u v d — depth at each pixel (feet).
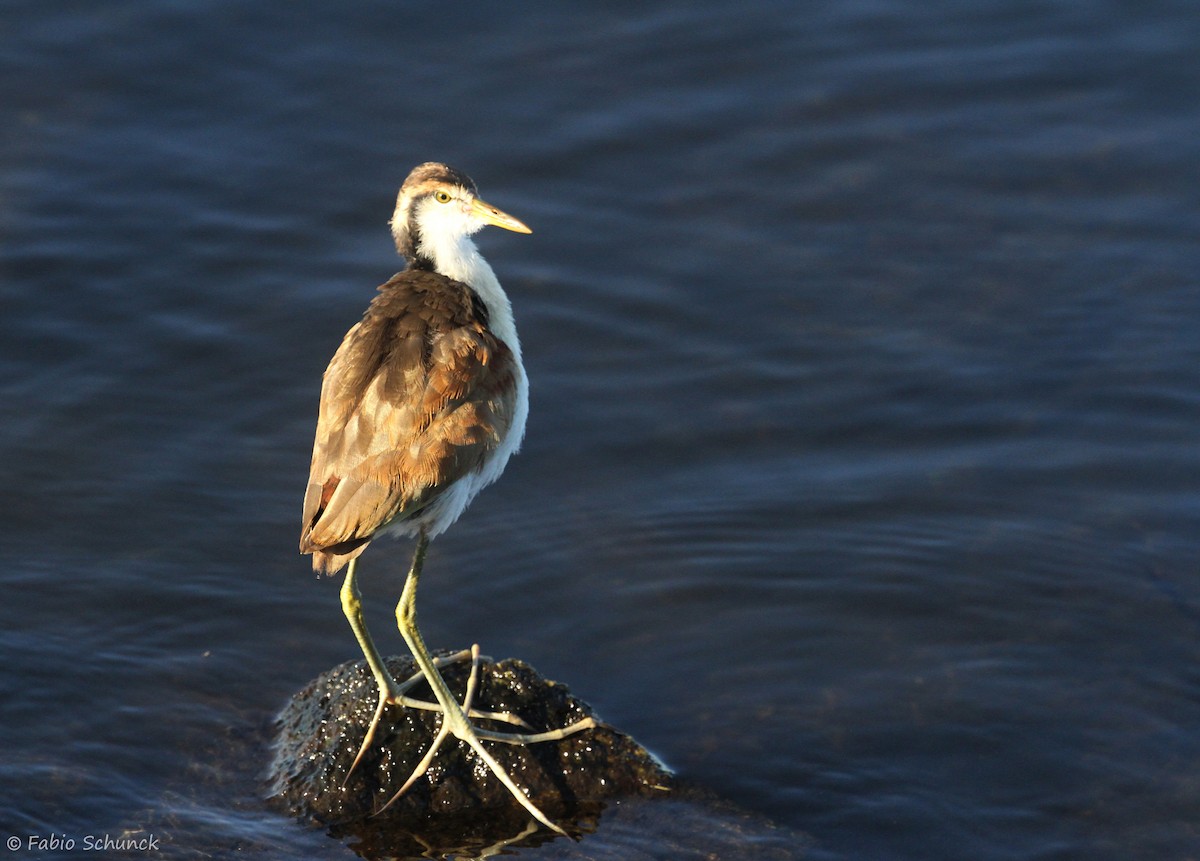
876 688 40.01
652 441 48.88
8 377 49.70
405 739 35.81
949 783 37.04
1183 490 46.37
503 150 59.00
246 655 40.86
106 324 51.93
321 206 56.59
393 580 44.01
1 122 58.59
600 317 53.31
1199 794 36.60
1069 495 46.37
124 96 60.23
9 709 38.29
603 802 35.78
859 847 35.12
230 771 36.68
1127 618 42.01
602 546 44.98
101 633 41.22
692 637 41.86
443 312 35.88
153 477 46.80
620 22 64.69
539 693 36.68
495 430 35.09
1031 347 51.62
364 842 34.55
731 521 45.80
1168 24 63.87
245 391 50.03
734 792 36.58
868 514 45.96
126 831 34.55
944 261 54.85
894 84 61.62
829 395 50.34
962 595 43.04
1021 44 63.31
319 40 63.26
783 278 54.60
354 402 34.01
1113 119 59.88
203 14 63.93
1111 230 55.62
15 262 53.52
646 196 57.67
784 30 64.23
